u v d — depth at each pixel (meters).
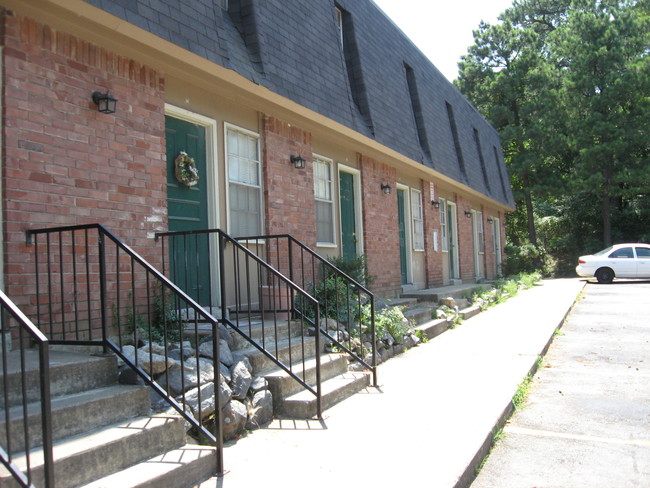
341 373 6.34
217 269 6.85
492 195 19.50
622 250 21.53
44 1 4.61
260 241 7.63
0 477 2.79
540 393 6.20
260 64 7.00
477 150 19.16
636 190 26.97
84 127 5.13
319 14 8.98
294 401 5.06
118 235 5.39
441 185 15.32
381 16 12.08
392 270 11.51
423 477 3.62
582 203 30.64
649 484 3.77
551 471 4.03
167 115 6.36
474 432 4.52
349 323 7.15
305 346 6.20
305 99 7.71
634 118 26.64
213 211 6.82
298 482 3.57
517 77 30.00
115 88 5.49
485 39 32.31
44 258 4.71
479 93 31.89
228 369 5.01
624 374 6.96
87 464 3.16
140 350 4.70
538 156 28.89
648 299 15.26
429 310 10.45
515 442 4.66
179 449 3.78
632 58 27.95
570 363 7.70
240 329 5.71
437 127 14.12
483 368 6.95
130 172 5.57
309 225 8.59
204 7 6.15
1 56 4.52
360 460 3.96
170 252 6.16
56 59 4.93
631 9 29.34
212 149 6.88
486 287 15.91
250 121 7.59
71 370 3.83
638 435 4.77
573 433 4.86
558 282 22.31
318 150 9.27
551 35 31.66
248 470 3.80
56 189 4.85
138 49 5.66
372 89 10.25
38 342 2.61
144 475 3.26
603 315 12.49
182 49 5.58
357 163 10.52
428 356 7.85
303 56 8.08
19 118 4.59
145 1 5.26
